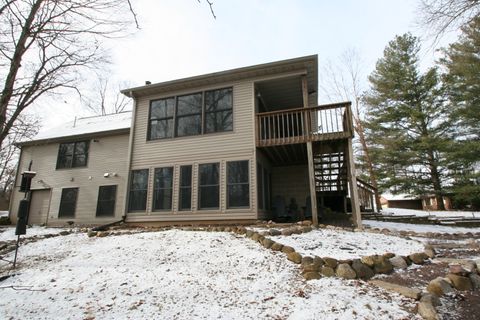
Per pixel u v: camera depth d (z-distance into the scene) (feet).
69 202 42.01
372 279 13.39
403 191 61.11
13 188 46.75
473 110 51.06
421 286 12.37
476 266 13.42
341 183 39.91
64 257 20.94
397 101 61.62
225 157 29.99
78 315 11.91
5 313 12.81
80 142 44.06
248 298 12.06
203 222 29.01
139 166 33.27
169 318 10.88
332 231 22.86
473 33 28.55
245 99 30.94
